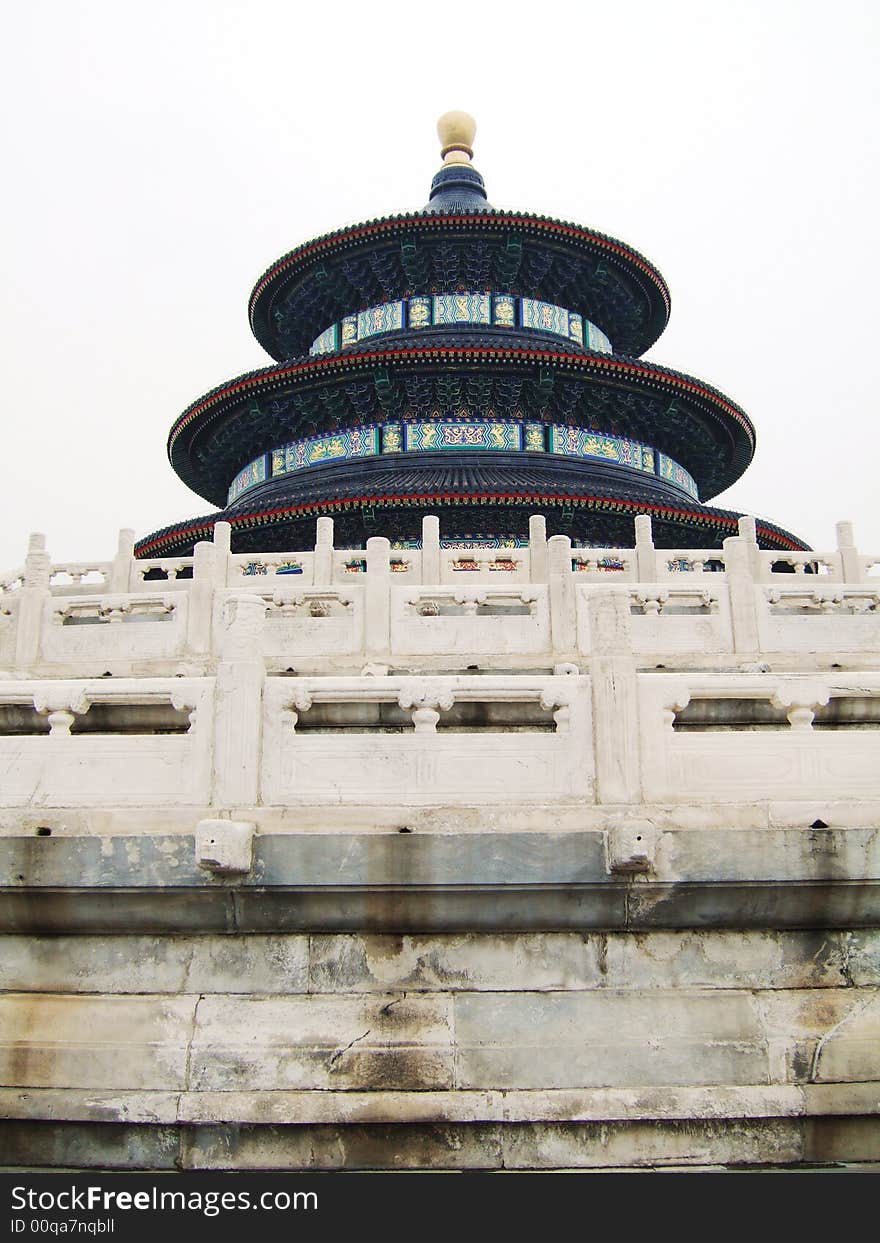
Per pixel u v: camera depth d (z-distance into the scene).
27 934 11.21
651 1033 10.76
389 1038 10.72
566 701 11.35
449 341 49.69
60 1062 10.70
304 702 11.41
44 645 20.97
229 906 10.89
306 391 52.31
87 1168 10.44
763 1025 10.80
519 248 56.06
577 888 10.74
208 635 20.44
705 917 10.94
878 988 11.02
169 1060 10.66
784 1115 10.45
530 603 19.94
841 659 19.61
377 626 19.73
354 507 44.97
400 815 11.03
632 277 60.34
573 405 52.75
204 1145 10.42
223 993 10.98
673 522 47.53
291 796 11.17
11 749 11.51
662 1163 10.36
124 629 20.73
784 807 11.09
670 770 11.23
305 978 10.98
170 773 11.29
